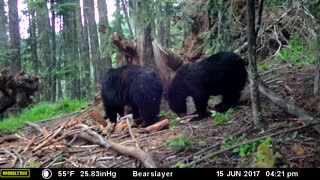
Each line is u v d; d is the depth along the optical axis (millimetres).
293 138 5738
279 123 6426
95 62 23672
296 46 11219
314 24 9992
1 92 11633
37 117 11914
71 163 6426
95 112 8523
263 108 7328
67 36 24781
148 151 6367
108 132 7758
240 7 11109
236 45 11023
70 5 22047
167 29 20812
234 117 7391
